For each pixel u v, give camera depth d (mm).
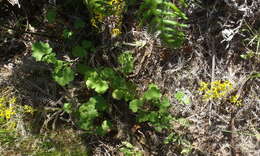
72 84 483
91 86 439
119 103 477
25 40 513
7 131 456
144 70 484
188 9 455
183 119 454
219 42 471
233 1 438
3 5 507
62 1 498
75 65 483
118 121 467
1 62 507
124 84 447
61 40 500
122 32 483
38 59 429
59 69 439
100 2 405
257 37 452
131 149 453
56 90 485
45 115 466
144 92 478
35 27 515
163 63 485
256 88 466
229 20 457
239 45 467
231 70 472
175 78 480
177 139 454
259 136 446
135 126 467
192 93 476
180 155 455
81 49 456
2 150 443
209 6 461
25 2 506
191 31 472
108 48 481
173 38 354
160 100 466
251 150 448
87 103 440
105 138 462
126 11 473
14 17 515
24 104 476
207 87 476
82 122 432
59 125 468
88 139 461
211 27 468
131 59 456
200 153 456
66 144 455
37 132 462
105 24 470
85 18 492
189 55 482
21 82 488
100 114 467
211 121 464
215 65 476
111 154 457
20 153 443
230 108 464
